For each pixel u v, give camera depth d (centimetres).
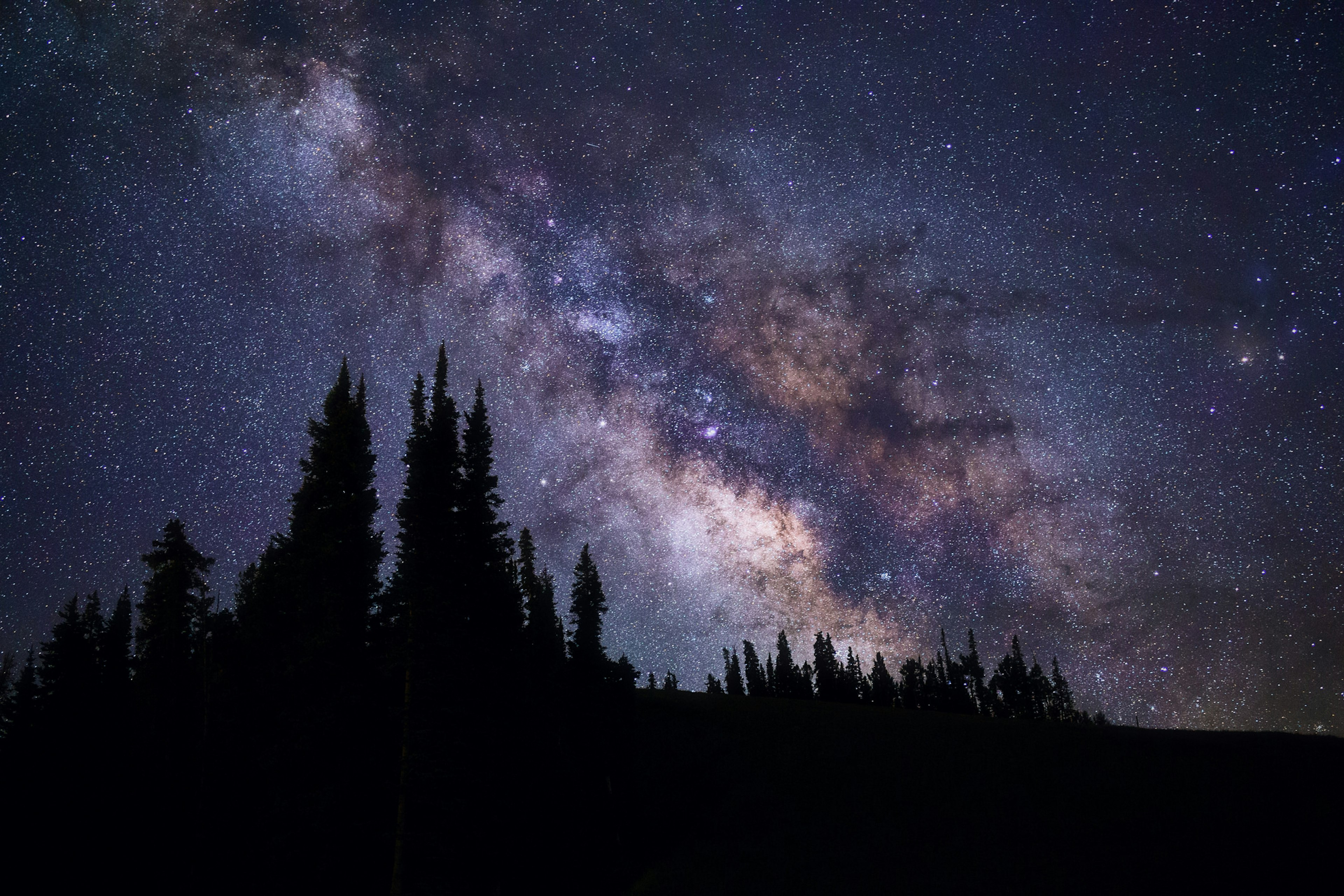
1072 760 4394
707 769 4644
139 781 3138
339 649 2753
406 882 2375
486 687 2853
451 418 2994
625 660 4503
